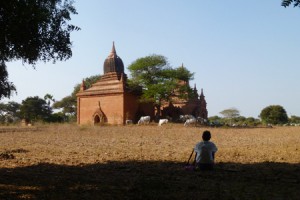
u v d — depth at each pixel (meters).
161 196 8.00
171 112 63.31
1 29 8.00
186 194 8.20
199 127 46.84
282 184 9.40
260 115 93.81
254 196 8.02
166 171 11.51
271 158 14.85
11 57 9.45
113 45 63.81
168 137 29.44
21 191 8.42
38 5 8.65
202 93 72.44
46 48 9.59
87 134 32.81
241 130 41.84
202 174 10.83
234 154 16.16
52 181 9.68
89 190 8.63
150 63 57.22
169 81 56.81
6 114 94.31
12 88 10.58
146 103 61.38
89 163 13.32
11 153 16.64
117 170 11.75
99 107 58.12
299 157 15.16
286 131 39.91
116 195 8.13
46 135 31.38
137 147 20.19
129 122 54.69
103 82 60.56
